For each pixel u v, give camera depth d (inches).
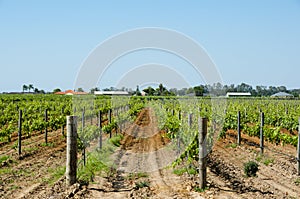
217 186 342.0
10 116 821.9
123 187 351.9
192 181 359.3
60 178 369.4
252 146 603.8
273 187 343.9
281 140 572.7
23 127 641.0
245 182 361.4
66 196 300.5
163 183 365.7
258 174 399.2
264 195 314.0
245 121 851.4
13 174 393.7
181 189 335.6
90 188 336.5
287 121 791.1
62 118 705.6
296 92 3531.0
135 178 392.2
